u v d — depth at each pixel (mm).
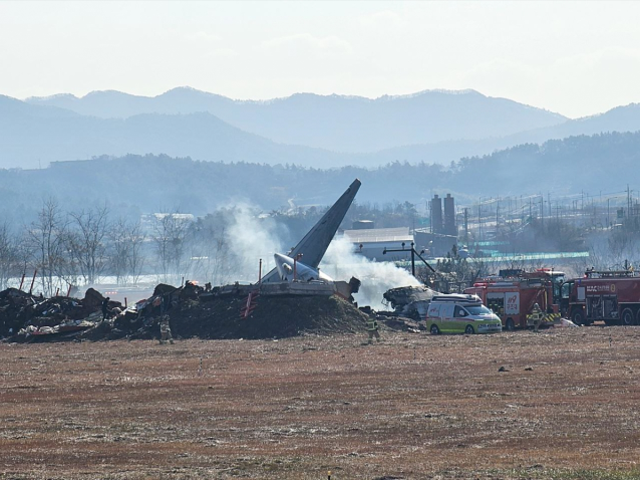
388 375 153750
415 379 147000
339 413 115312
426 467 83750
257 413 116875
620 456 86562
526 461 85438
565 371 152125
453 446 93625
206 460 88562
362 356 190250
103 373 170000
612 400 119188
